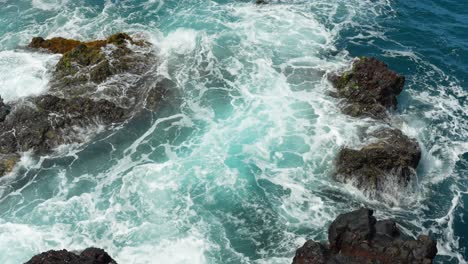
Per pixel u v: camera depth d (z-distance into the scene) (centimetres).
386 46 3341
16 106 2698
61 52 3117
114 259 2084
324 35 3397
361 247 2020
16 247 2130
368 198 2400
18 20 3459
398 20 3581
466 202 2409
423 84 3070
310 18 3553
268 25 3456
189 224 2247
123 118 2759
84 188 2412
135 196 2370
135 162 2541
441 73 3155
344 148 2523
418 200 2414
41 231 2209
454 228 2292
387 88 2794
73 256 1959
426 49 3331
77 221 2258
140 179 2450
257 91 2938
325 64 3128
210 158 2559
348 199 2388
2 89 2822
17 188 2414
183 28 3384
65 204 2336
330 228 2138
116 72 2925
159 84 2922
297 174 2489
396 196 2408
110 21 3459
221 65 3102
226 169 2503
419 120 2822
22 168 2503
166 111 2811
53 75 2916
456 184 2495
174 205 2331
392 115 2820
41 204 2338
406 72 3153
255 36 3347
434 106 2919
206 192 2394
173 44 3234
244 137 2667
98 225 2239
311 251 1995
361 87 2831
